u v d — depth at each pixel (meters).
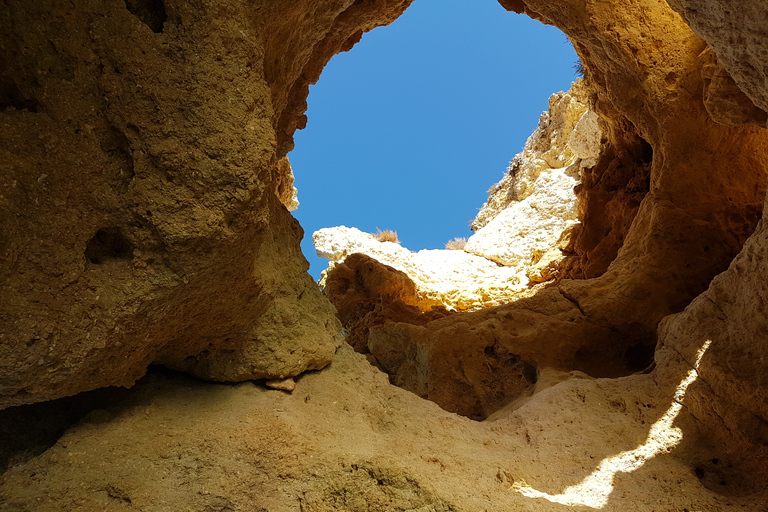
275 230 3.74
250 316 3.18
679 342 4.02
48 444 2.80
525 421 3.97
